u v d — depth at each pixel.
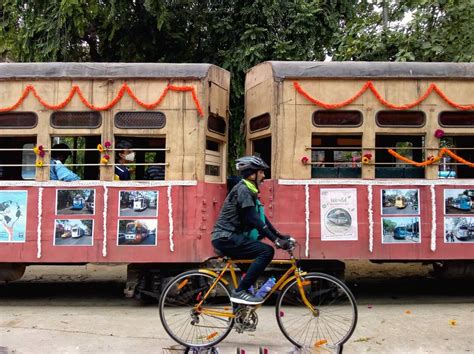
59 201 6.01
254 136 6.73
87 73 6.13
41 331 5.02
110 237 5.96
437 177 6.14
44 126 6.12
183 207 5.99
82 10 9.16
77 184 6.01
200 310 4.45
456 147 6.80
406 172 6.36
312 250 5.98
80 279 8.25
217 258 6.04
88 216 5.98
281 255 5.95
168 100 6.11
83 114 6.14
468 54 8.18
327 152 6.70
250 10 9.88
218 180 6.64
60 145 6.57
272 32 10.08
